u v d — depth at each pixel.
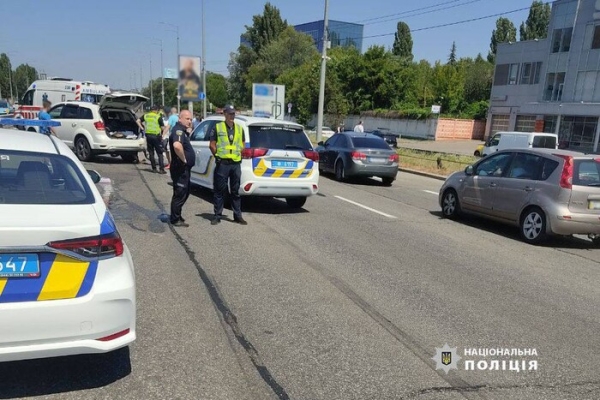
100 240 3.15
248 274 5.77
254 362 3.74
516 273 6.50
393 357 3.94
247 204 10.53
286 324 4.44
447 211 10.35
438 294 5.46
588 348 4.31
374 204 11.65
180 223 8.02
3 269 2.87
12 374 3.42
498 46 49.72
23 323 2.88
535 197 8.27
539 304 5.36
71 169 3.80
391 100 60.53
